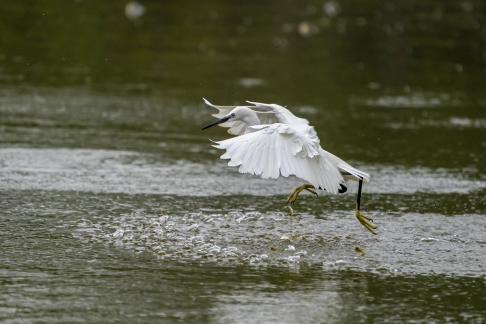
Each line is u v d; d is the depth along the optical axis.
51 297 9.27
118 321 8.66
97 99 20.47
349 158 16.42
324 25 33.34
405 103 21.67
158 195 13.64
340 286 9.95
